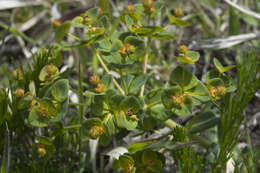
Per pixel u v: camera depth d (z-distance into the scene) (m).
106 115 0.34
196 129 0.37
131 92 0.35
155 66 0.45
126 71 0.40
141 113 0.34
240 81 0.35
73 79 0.46
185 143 0.33
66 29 0.35
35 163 0.33
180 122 0.41
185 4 0.53
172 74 0.35
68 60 0.47
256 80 0.35
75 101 0.42
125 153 0.35
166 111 0.35
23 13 0.55
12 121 0.34
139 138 0.41
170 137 0.36
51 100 0.33
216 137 0.39
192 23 0.51
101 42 0.35
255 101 0.44
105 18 0.35
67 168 0.35
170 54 0.47
